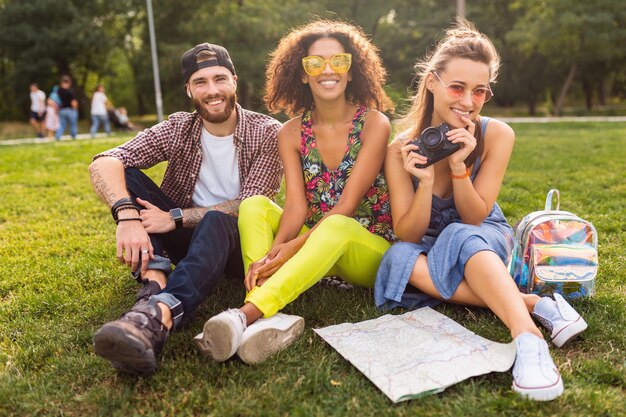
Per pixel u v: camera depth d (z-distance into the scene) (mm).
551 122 19141
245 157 2910
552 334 2176
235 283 2902
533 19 27422
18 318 2631
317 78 2602
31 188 6469
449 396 1854
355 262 2510
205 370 2027
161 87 30453
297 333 2229
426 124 2652
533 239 2590
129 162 2775
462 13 13641
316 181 2770
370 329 2264
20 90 30594
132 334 1833
